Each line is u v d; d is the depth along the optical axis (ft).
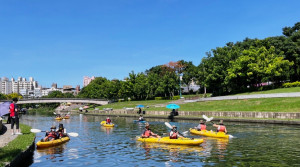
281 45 222.89
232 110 142.31
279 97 146.92
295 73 221.25
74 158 48.80
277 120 102.42
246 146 57.77
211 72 223.30
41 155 51.34
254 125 100.42
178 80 270.46
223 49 223.51
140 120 140.46
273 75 196.13
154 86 301.63
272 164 42.06
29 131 70.08
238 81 217.36
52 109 512.22
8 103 94.94
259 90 204.44
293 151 51.39
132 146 61.46
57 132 68.69
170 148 57.88
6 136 58.70
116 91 369.30
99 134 86.69
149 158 48.26
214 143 62.80
